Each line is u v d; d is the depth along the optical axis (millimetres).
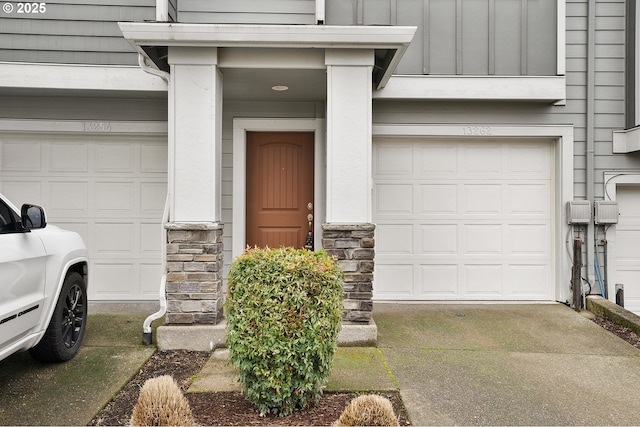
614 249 5867
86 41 5395
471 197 6039
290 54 4539
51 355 3779
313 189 6027
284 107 5926
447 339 4574
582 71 5859
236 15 5609
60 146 5906
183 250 4336
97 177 5941
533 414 3125
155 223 5969
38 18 5352
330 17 5527
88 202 5934
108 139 5949
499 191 6047
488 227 6031
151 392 2430
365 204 4488
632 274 6008
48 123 5723
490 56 5676
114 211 5957
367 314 4410
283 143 6059
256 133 6039
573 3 5844
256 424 2871
